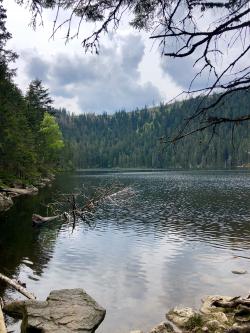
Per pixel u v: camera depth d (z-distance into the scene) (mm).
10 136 43219
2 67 31938
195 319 10570
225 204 37688
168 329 9898
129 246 19938
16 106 55719
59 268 15805
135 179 79000
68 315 10125
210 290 13391
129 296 12742
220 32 3998
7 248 19031
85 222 27312
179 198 43250
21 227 24719
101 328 10164
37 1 4551
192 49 4180
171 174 104250
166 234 23141
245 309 10922
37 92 80000
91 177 86688
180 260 17234
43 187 55031
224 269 15883
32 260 16938
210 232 23688
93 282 14094
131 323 10586
